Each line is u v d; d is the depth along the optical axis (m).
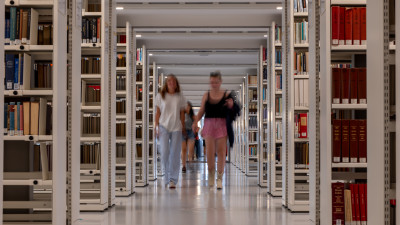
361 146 3.96
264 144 9.62
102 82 6.11
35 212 4.52
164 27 8.80
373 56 2.86
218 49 10.52
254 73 13.76
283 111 6.51
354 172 4.04
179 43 10.52
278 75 8.02
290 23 6.17
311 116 4.52
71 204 4.20
